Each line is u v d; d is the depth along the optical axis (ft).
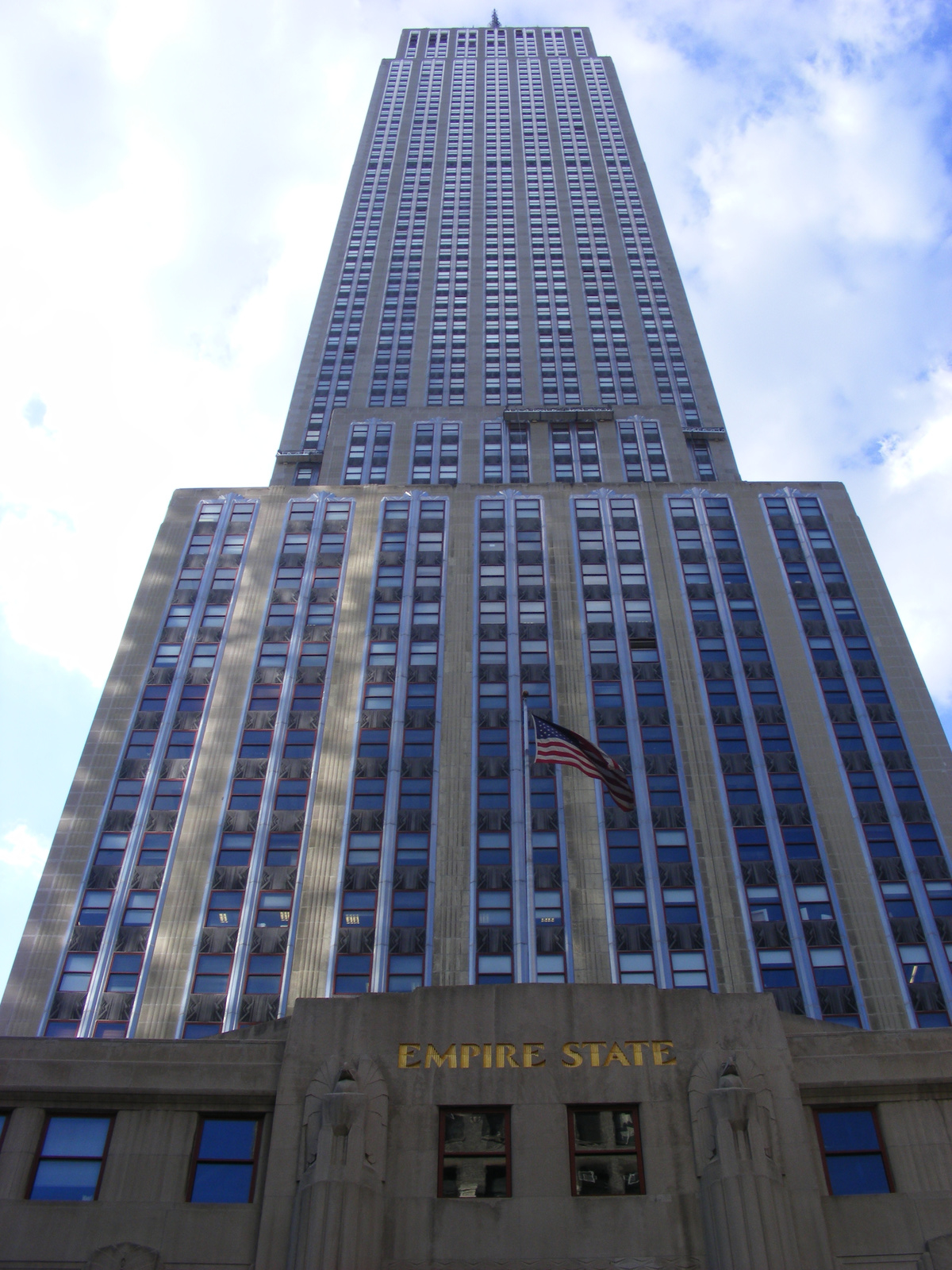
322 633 231.09
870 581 239.91
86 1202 76.84
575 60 537.24
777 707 213.25
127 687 220.02
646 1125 79.87
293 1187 76.69
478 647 226.99
